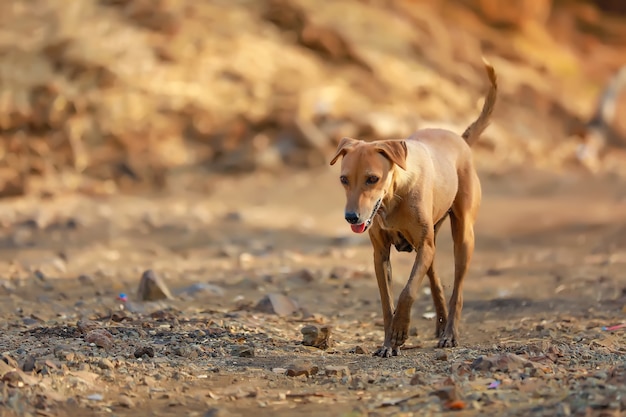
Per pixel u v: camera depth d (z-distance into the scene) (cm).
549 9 3750
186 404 614
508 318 938
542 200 1986
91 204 2059
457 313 815
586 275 1173
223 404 614
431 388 618
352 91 2653
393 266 1334
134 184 2325
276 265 1341
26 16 2642
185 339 805
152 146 2414
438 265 1342
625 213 1747
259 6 2838
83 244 1558
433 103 2731
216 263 1366
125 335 812
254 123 2469
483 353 736
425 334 888
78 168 2323
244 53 2653
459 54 3073
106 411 597
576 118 2942
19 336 814
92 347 757
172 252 1501
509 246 1552
